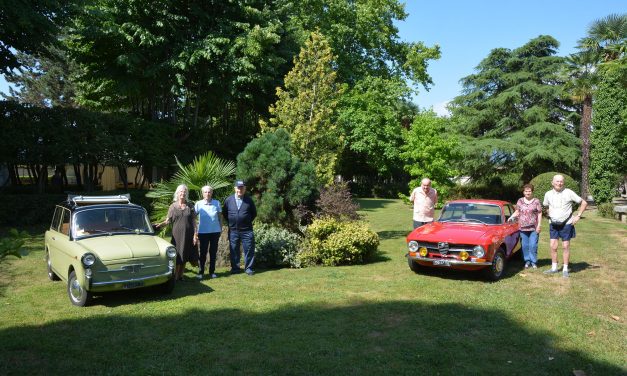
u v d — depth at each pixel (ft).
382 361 16.53
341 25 107.45
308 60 46.60
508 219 34.27
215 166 39.19
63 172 66.69
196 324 20.75
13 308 23.67
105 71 70.28
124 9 66.54
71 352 17.60
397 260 36.73
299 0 105.40
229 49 69.82
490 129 125.70
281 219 38.60
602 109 85.66
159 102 84.79
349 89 117.19
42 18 50.67
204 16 70.64
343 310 22.79
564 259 30.42
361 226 38.06
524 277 30.27
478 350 17.58
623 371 15.80
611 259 36.58
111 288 23.82
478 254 28.19
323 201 38.70
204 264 30.68
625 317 21.88
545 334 19.31
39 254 39.32
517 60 119.85
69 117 59.72
